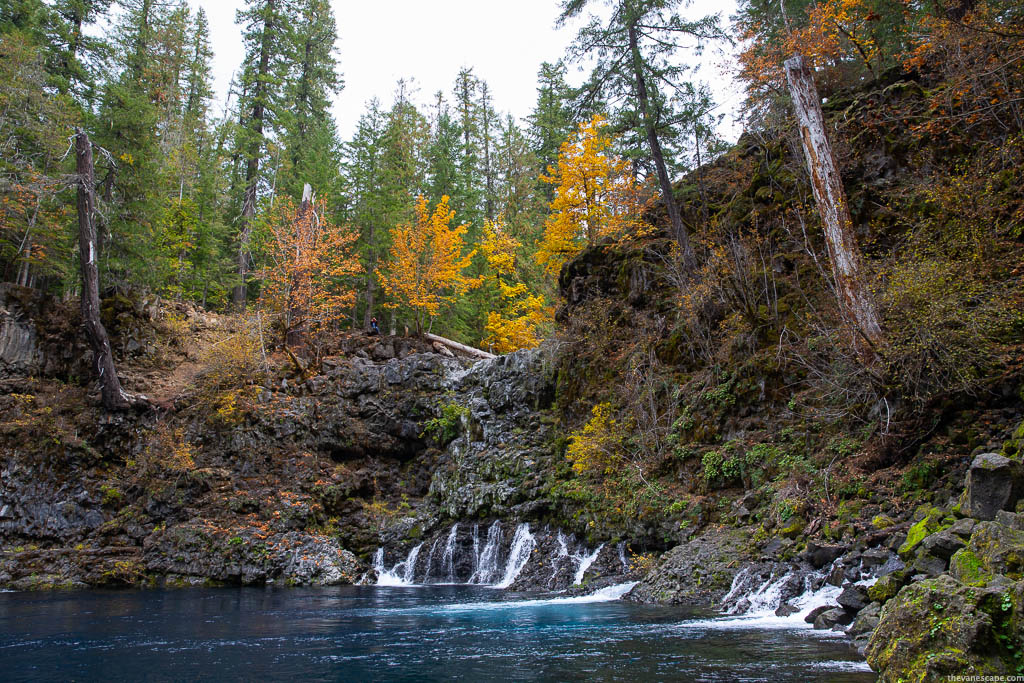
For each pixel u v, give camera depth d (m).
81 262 24.91
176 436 23.80
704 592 12.16
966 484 8.62
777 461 14.12
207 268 36.94
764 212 19.34
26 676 7.42
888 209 15.27
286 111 43.88
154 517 21.53
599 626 10.09
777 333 16.34
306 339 30.09
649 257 21.89
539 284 32.38
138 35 39.94
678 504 14.91
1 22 32.12
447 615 12.06
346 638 9.77
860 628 8.16
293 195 43.31
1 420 23.00
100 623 11.77
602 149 26.48
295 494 22.52
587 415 20.34
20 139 27.95
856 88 19.27
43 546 20.95
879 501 11.45
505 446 22.02
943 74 16.58
